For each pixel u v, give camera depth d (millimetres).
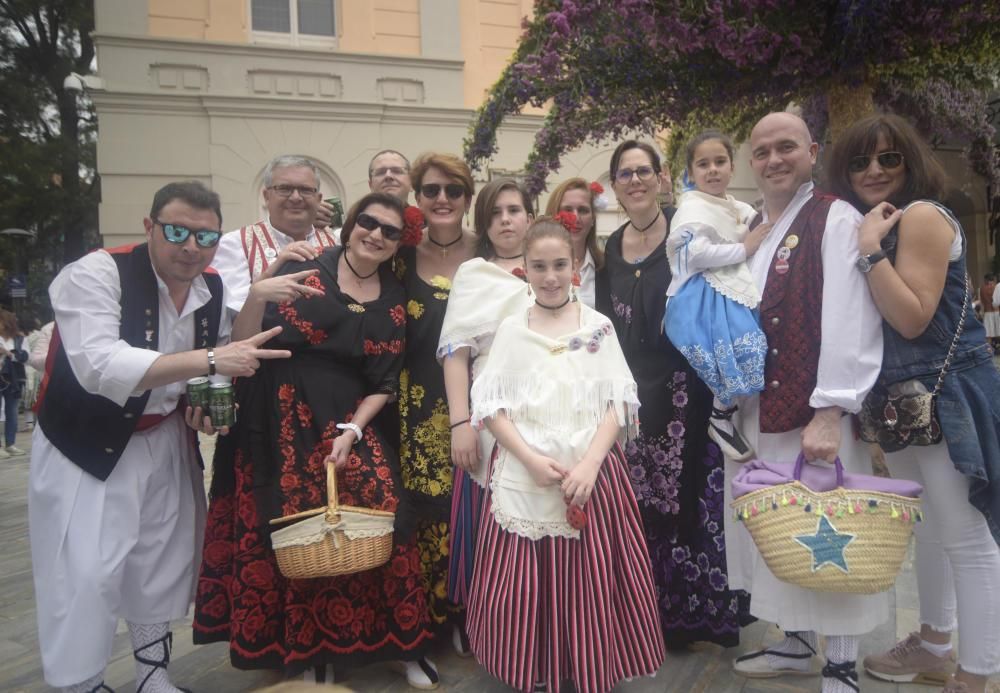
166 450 2391
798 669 2494
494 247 2811
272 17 10102
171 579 2410
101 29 9297
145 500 2340
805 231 2238
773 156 2291
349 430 2428
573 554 2254
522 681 2207
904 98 4727
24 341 11094
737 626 2633
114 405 2219
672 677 2529
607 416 2268
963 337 2127
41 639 2172
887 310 2078
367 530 2268
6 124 18125
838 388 2092
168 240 2172
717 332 2291
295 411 2438
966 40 3715
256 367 2217
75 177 19031
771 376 2250
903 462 2295
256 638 2434
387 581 2482
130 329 2256
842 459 2215
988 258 14883
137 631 2385
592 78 4145
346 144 10219
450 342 2508
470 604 2395
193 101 9656
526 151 10891
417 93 10484
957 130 4980
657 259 2744
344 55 10117
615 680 2236
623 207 2873
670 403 2684
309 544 2211
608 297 2982
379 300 2555
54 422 2219
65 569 2158
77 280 2191
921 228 2072
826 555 1945
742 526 2475
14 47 19250
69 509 2180
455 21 10562
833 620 2131
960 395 2074
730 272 2359
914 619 2830
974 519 2152
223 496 2568
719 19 3424
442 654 2793
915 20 3416
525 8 10867
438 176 2754
